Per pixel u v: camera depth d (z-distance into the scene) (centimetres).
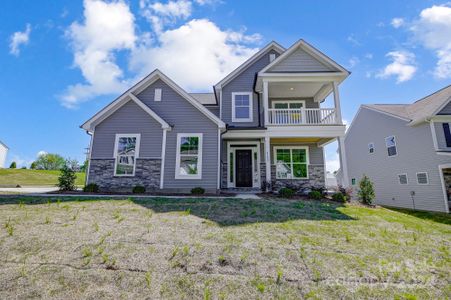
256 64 1372
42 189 1147
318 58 1175
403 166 1573
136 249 346
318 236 434
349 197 923
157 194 877
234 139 1258
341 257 349
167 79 1080
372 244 412
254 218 524
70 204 598
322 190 986
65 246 348
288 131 1073
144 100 1073
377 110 1833
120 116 1026
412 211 1360
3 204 581
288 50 1170
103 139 1002
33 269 288
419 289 277
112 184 959
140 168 977
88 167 974
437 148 1345
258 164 1253
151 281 275
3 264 296
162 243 370
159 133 1013
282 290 266
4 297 241
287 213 586
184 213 542
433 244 436
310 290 268
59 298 243
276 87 1246
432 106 1455
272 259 332
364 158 1972
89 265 301
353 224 536
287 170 1288
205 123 1034
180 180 970
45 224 436
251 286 271
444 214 1206
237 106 1306
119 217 496
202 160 992
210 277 286
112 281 272
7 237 371
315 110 1150
